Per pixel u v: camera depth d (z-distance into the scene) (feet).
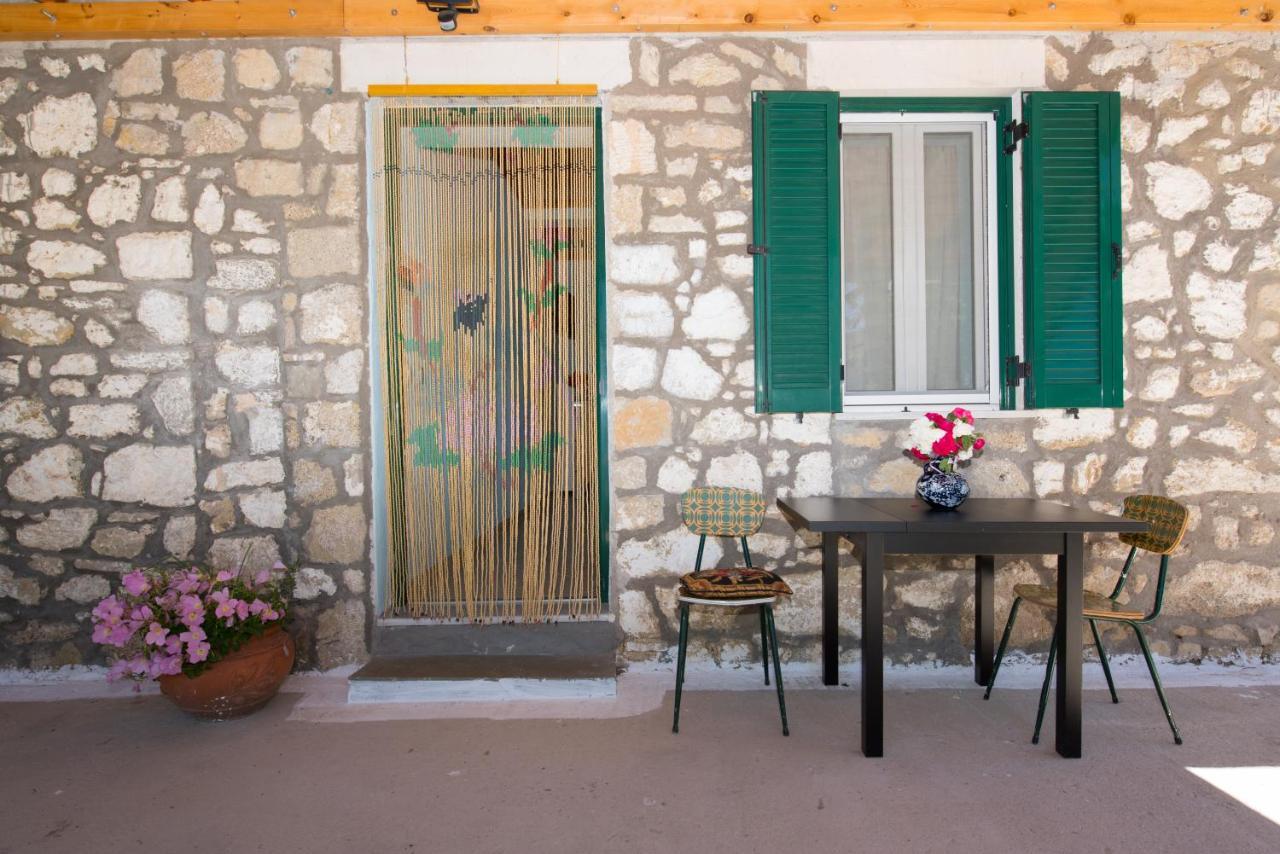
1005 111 10.32
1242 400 10.05
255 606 8.63
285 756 7.90
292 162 9.91
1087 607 8.31
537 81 9.99
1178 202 10.06
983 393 10.57
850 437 10.05
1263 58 10.03
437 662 9.77
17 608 9.91
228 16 9.62
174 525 9.96
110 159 9.85
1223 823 6.60
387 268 10.09
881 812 6.79
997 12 9.71
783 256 9.96
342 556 10.02
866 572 7.77
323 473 10.00
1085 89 10.07
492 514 10.20
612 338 10.02
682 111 9.99
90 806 6.99
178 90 9.87
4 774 7.57
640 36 9.96
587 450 10.21
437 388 10.18
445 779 7.42
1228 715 8.66
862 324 10.59
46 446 9.87
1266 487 10.04
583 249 10.10
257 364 9.96
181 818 6.79
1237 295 10.05
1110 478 10.06
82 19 9.57
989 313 10.42
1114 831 6.49
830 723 8.54
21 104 9.82
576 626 10.07
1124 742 8.05
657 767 7.61
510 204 10.10
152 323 9.89
